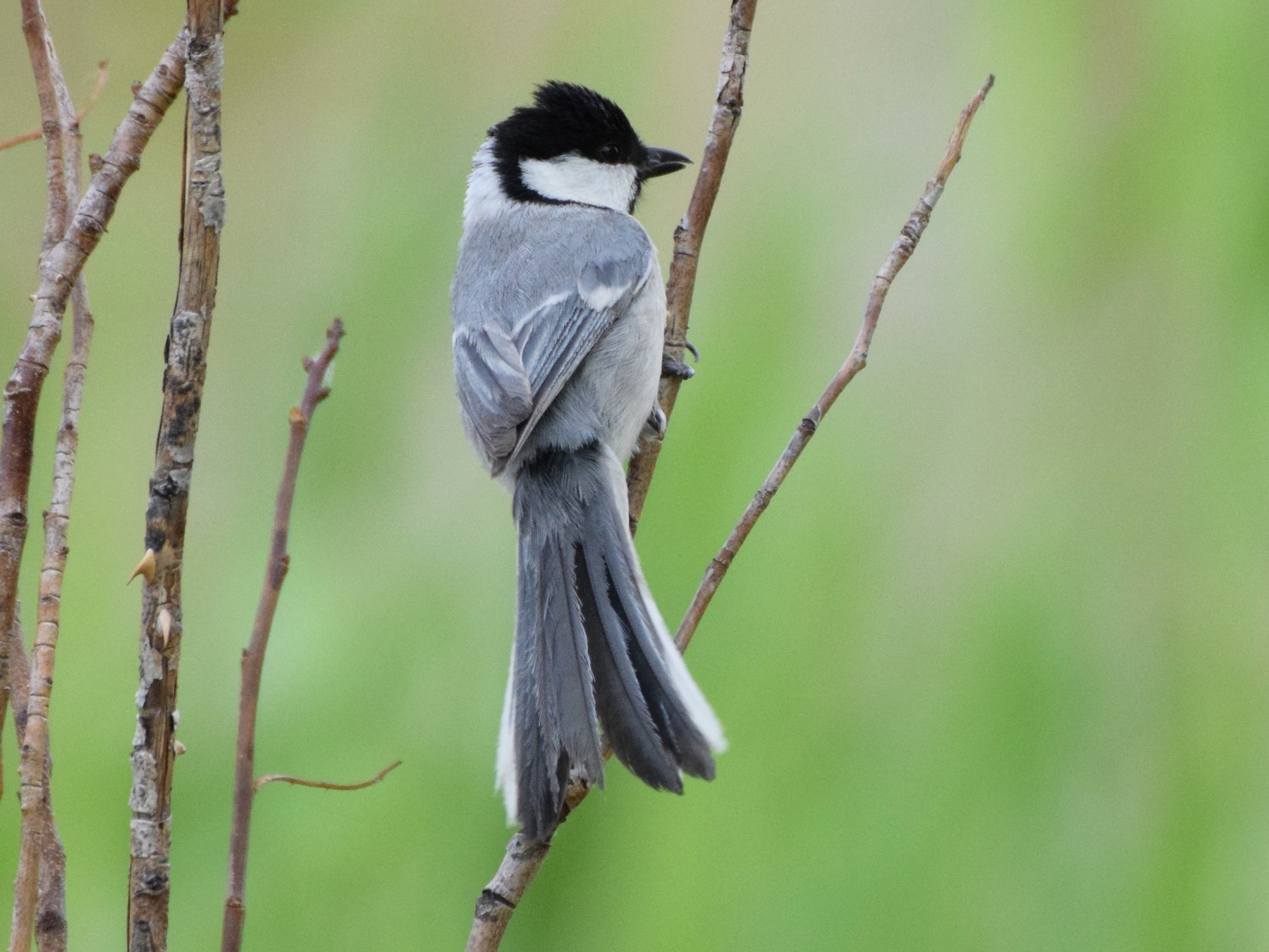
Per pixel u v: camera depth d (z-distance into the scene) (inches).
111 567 314.0
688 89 363.6
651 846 290.0
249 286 345.7
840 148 353.4
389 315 340.5
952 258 343.6
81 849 281.0
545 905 289.0
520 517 254.4
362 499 323.3
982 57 357.7
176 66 156.5
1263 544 311.7
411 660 304.2
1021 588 307.9
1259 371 323.6
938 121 353.7
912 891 286.4
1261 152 337.4
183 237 147.0
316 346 338.0
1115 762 297.6
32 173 350.0
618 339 277.3
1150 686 303.3
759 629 305.0
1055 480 322.0
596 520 251.8
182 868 286.8
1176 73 345.1
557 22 365.7
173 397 146.1
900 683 303.9
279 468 327.0
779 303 333.1
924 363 334.0
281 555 179.3
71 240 153.1
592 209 306.8
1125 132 348.2
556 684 207.8
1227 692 303.7
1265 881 286.4
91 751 290.4
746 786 293.3
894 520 317.4
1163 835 292.0
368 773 293.6
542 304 279.3
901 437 326.3
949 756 295.7
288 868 287.4
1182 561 313.6
